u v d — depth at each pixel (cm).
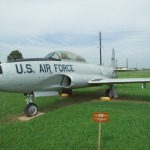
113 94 1380
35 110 943
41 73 984
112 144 561
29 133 660
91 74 1342
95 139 597
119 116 828
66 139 600
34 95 1000
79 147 548
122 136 616
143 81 1202
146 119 788
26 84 934
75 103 1216
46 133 654
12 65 888
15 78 884
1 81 849
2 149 547
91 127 697
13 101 1263
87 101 1282
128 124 724
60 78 1095
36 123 764
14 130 693
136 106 1064
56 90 1107
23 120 860
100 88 1955
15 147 556
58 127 707
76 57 1284
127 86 2109
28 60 965
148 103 1180
